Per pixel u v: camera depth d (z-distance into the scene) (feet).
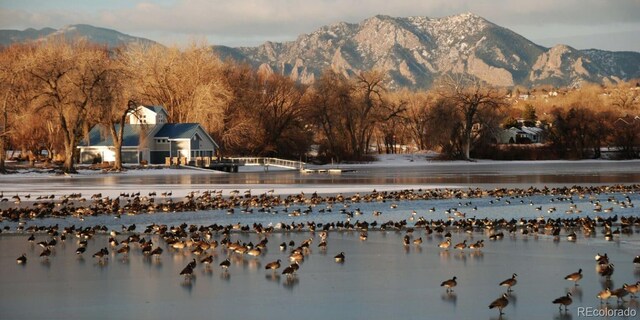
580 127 626.23
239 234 151.84
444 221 173.06
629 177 368.07
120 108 383.45
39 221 172.35
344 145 560.20
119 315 88.69
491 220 166.71
